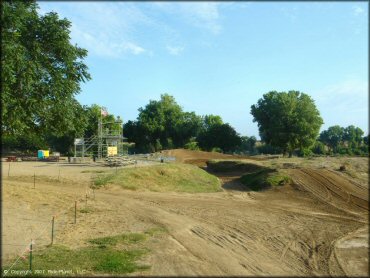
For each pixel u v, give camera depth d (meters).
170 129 100.56
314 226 20.94
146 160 53.09
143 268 11.52
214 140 94.06
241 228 19.09
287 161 53.38
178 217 20.72
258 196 31.33
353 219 23.66
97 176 32.34
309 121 76.62
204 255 13.58
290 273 12.75
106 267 11.45
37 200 22.83
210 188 34.44
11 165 43.03
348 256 15.40
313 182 35.38
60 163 46.62
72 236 15.67
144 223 18.66
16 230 15.94
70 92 23.14
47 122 22.78
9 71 17.42
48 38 21.91
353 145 129.38
